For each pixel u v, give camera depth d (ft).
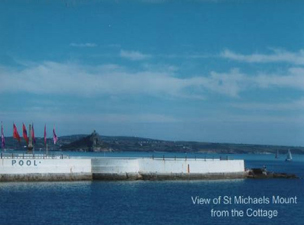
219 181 356.79
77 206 238.48
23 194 265.13
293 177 443.73
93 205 242.37
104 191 286.25
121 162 327.26
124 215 220.43
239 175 379.76
